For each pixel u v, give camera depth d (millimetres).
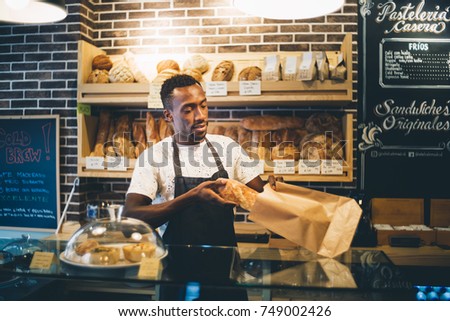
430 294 2492
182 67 2820
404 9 2846
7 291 1402
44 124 2949
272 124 2729
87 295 1549
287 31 2920
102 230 1408
